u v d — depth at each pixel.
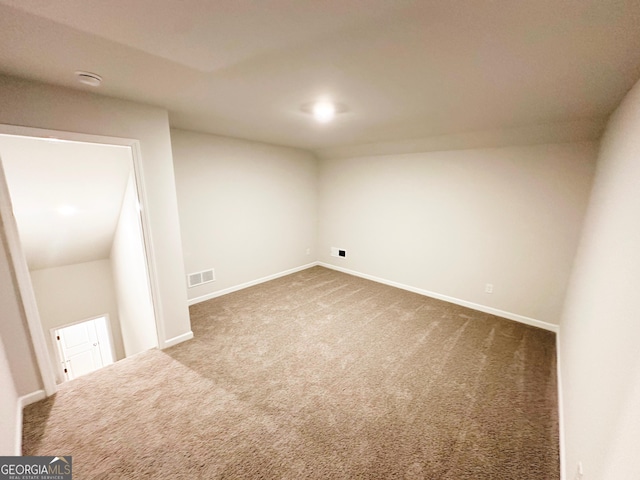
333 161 4.70
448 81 1.57
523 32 1.04
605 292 1.32
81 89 1.80
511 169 2.96
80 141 1.87
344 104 2.04
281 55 1.27
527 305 3.04
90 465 1.45
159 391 1.99
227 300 3.63
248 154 3.82
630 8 0.86
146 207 2.27
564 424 1.64
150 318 3.10
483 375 2.21
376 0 0.86
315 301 3.63
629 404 0.80
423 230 3.78
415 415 1.81
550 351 2.54
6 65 1.41
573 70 1.37
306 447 1.57
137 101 2.06
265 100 1.99
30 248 3.31
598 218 1.85
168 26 1.03
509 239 3.07
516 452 1.56
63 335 4.49
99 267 4.35
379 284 4.31
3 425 1.37
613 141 1.85
